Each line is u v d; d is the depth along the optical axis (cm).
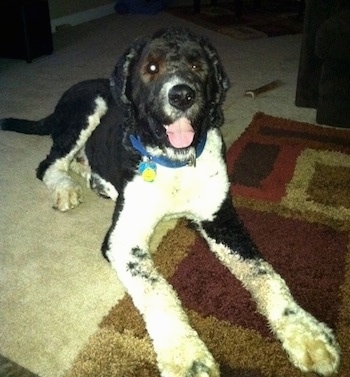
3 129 121
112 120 91
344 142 117
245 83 159
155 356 61
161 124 72
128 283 68
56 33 229
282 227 87
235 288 72
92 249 83
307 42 130
